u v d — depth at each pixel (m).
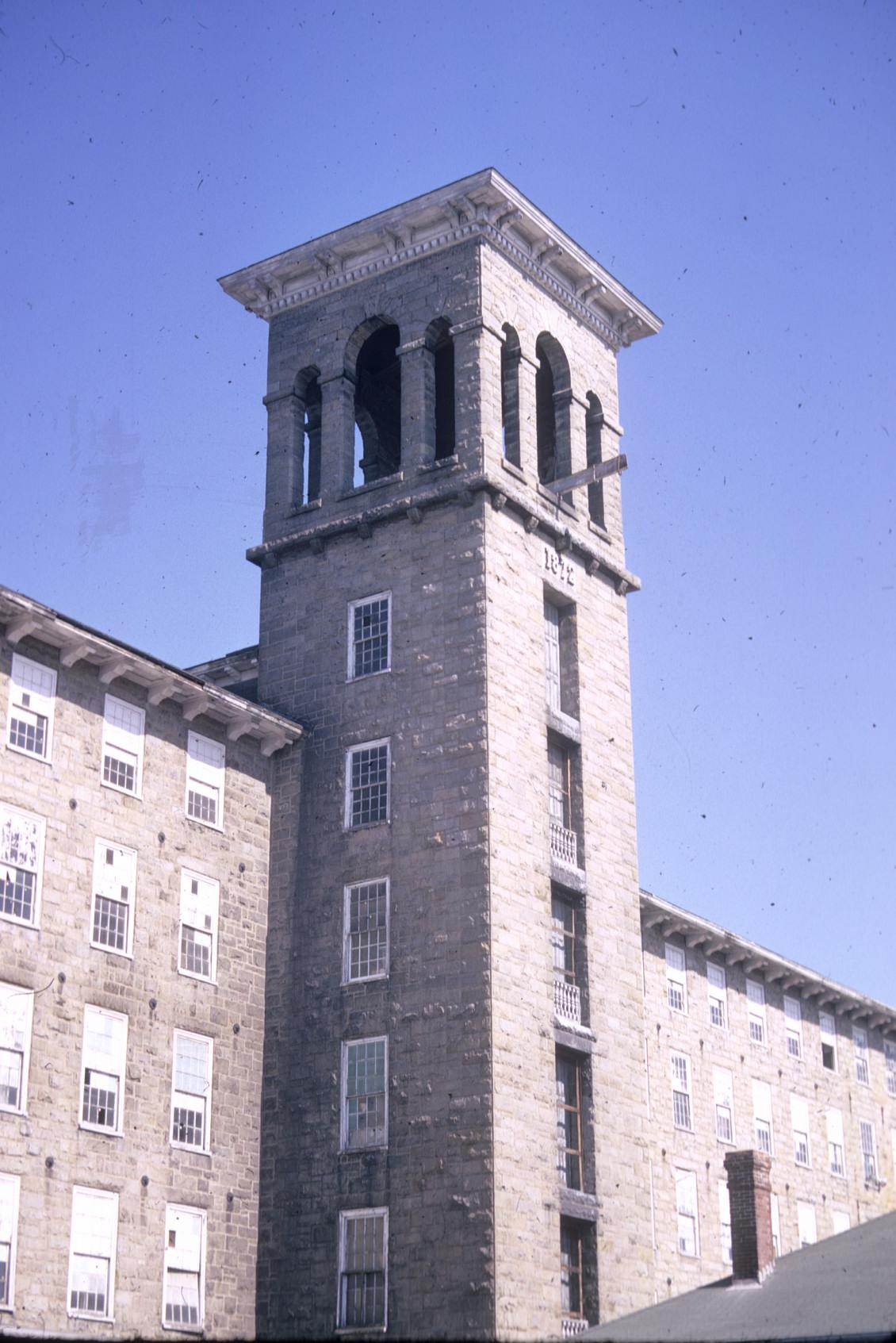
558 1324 47.50
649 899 62.62
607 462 56.69
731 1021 68.31
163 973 48.88
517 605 54.62
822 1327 34.28
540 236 59.12
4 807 45.56
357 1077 50.28
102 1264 44.81
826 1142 72.19
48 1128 44.34
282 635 57.12
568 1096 51.97
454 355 58.22
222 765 52.84
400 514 55.66
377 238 58.97
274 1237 49.72
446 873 50.94
